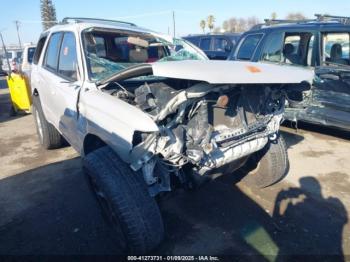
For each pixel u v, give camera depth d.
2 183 3.80
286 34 5.29
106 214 2.63
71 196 3.44
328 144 4.92
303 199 3.30
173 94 2.57
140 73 2.46
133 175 2.28
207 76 2.10
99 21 3.90
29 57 10.30
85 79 2.93
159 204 2.64
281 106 2.94
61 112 3.46
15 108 7.56
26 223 2.96
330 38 4.72
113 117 2.34
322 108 4.78
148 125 2.08
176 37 4.18
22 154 4.78
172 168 2.34
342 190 3.48
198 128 2.45
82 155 3.11
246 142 2.77
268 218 2.97
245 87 2.61
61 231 2.83
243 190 3.49
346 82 4.40
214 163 2.51
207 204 3.22
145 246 2.29
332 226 2.84
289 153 4.57
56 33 3.95
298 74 2.57
